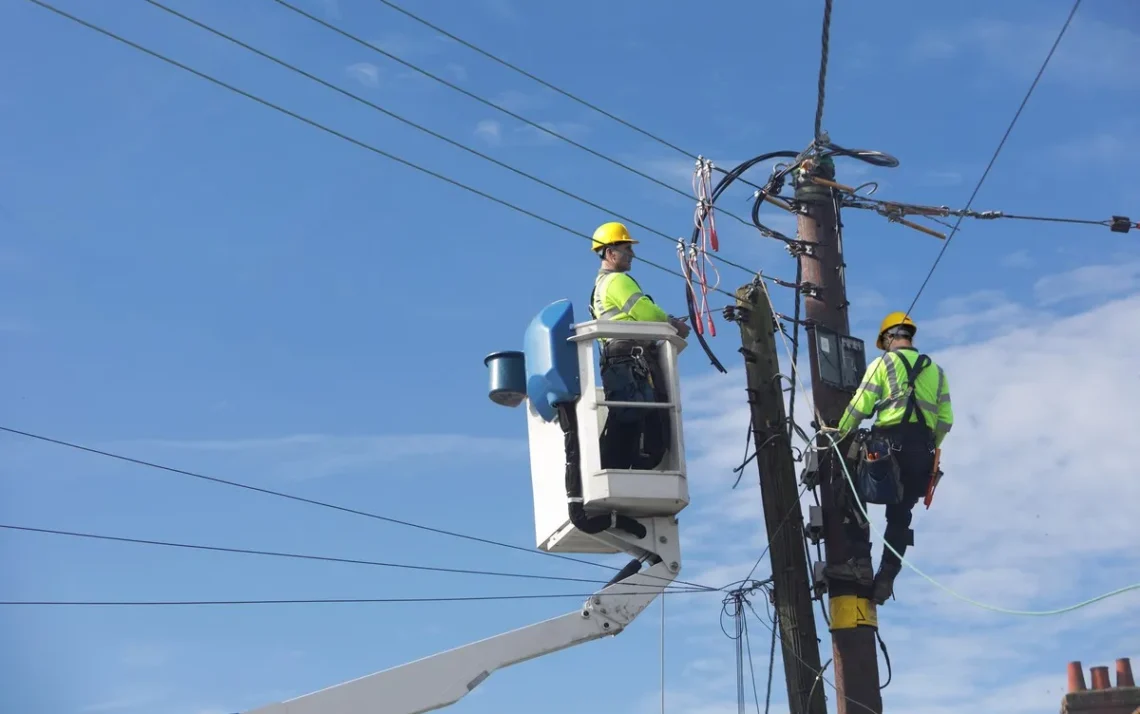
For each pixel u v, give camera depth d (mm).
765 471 11258
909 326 10836
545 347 9539
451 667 8820
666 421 9625
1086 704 13812
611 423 9648
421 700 8711
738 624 11562
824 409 11188
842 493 10797
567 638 9133
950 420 10562
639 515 9500
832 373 11281
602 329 9531
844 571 10711
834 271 11703
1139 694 13727
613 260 10211
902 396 10375
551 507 9758
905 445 10352
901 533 10656
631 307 9719
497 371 10164
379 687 8648
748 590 11555
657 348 9773
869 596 10734
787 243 11773
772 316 11539
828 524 10875
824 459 10930
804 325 11516
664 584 9391
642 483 9312
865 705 10469
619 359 9625
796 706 10688
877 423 10453
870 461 10375
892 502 10359
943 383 10547
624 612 9273
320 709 8500
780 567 11000
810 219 11805
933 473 10484
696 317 11578
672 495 9352
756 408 11414
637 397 9562
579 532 9555
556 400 9516
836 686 10594
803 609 10875
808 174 11867
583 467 9352
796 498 11133
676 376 9672
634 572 9688
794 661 10766
